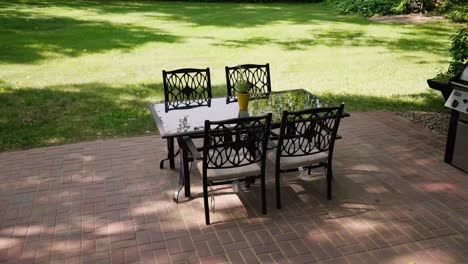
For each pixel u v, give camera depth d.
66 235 3.74
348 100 7.57
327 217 3.96
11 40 11.80
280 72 9.38
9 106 7.17
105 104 7.36
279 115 4.47
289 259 3.38
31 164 5.15
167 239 3.66
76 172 4.93
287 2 22.81
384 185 4.56
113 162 5.18
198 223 3.89
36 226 3.88
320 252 3.46
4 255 3.47
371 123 6.46
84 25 14.30
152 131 6.23
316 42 12.47
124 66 9.76
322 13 18.14
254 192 4.43
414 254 3.42
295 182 4.63
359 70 9.60
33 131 6.20
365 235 3.68
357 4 17.92
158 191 4.47
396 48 11.69
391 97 7.77
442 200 4.25
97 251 3.52
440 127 6.30
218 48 11.57
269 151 4.34
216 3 21.72
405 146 5.59
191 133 3.97
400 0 17.05
